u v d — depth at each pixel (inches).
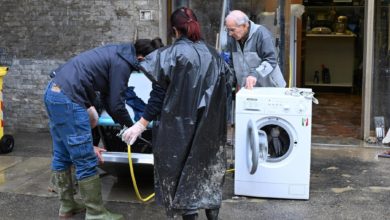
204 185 147.3
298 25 358.9
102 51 159.5
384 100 266.5
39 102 291.6
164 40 273.6
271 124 183.2
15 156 244.8
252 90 191.5
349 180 206.1
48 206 180.9
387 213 171.9
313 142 265.4
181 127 142.2
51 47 284.7
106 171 195.2
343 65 422.6
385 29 262.5
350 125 307.0
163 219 169.6
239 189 188.7
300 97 179.8
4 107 295.6
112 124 184.5
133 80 201.3
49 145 266.2
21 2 284.2
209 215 154.9
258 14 267.3
